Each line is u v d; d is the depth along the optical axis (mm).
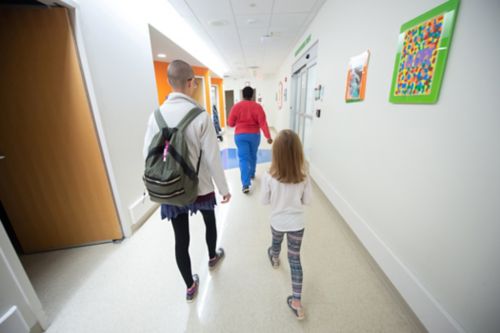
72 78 1396
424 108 1017
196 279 1348
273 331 1080
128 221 1854
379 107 1401
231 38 3955
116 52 1762
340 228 1940
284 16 2910
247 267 1491
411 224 1137
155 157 898
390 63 1270
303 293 1273
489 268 761
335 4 2160
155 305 1235
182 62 976
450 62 871
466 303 852
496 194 723
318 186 2883
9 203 1548
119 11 1808
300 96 4305
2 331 926
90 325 1139
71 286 1375
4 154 1441
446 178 913
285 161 1032
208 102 6055
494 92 711
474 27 764
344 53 1949
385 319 1122
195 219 2117
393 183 1277
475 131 780
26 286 1020
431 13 938
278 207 1095
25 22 1284
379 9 1367
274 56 5578
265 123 2523
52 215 1639
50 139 1477
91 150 1557
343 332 1065
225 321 1136
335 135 2230
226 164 4172
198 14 2801
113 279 1421
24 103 1387
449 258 916
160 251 1683
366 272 1434
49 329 1120
